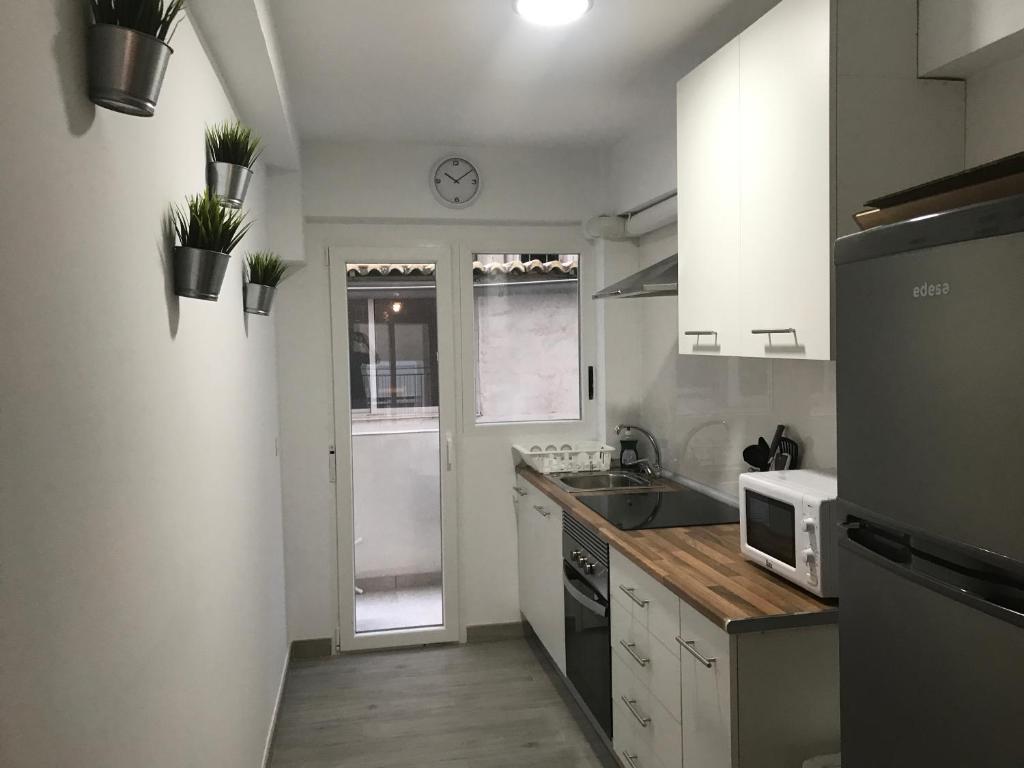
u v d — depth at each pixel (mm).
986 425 959
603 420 4250
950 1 1797
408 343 4176
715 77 2402
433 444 4223
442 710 3441
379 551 4195
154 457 1333
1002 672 941
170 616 1424
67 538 922
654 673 2342
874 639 1202
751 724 1876
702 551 2449
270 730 3020
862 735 1242
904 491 1116
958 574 1021
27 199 827
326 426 4086
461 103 3297
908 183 1904
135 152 1251
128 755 1146
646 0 2318
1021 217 903
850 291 1238
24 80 826
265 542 3021
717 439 3340
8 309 772
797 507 1975
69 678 917
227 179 1912
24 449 804
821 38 1854
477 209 4074
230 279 2252
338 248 4070
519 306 4289
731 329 2334
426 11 2357
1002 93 1820
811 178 1910
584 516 2961
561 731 3232
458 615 4250
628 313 4234
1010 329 919
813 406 2617
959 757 1021
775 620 1837
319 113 3416
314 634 4094
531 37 2586
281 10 2326
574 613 3203
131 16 1047
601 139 3926
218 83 2143
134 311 1229
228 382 2178
